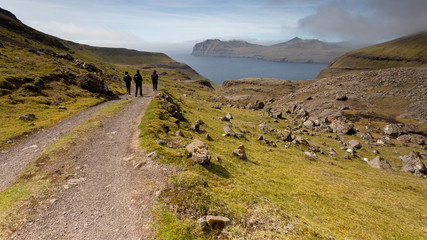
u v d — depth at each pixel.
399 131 63.34
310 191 17.89
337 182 22.09
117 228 8.65
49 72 40.22
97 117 24.45
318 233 10.55
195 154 14.74
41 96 31.72
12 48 59.62
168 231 8.59
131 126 21.45
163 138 18.80
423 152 46.19
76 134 18.58
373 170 30.91
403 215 17.06
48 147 16.08
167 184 11.33
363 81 121.19
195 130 27.58
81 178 12.09
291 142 38.66
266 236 9.35
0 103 25.58
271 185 17.41
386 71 121.06
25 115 23.00
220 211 10.31
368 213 15.93
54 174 12.34
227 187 13.11
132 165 13.45
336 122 65.06
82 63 64.62
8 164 13.57
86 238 8.07
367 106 92.69
